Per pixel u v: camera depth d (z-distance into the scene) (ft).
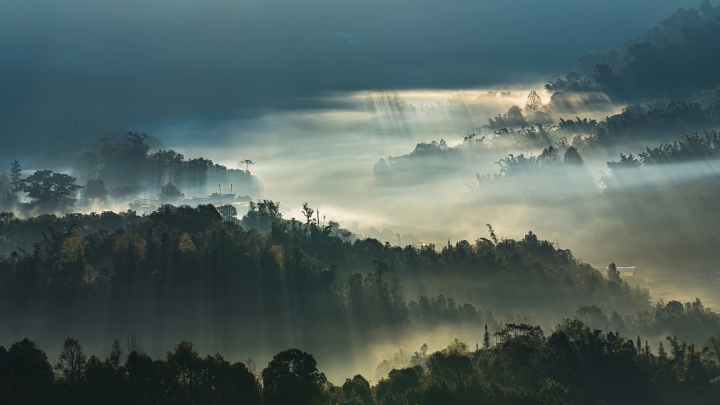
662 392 333.83
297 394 307.37
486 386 298.35
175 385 314.55
